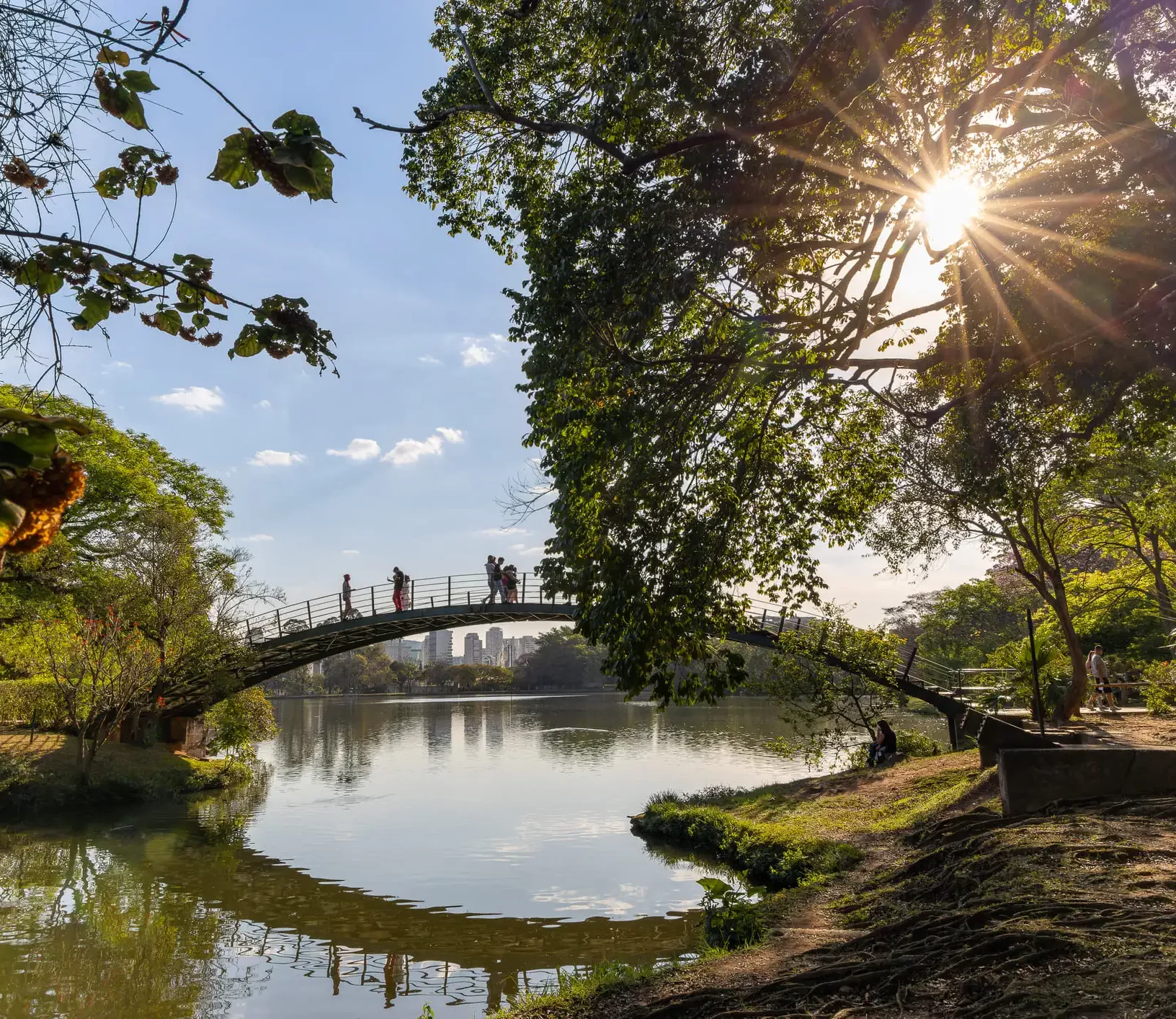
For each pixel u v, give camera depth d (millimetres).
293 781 29875
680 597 8453
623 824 21125
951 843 10633
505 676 138250
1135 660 31422
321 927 13477
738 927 9289
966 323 9758
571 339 8539
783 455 10602
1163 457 19953
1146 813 9359
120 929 13297
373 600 32375
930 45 9094
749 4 8078
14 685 28469
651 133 8773
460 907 14445
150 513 28672
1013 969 5477
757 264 8773
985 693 26234
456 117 10109
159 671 28016
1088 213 9000
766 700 76562
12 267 2096
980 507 11406
